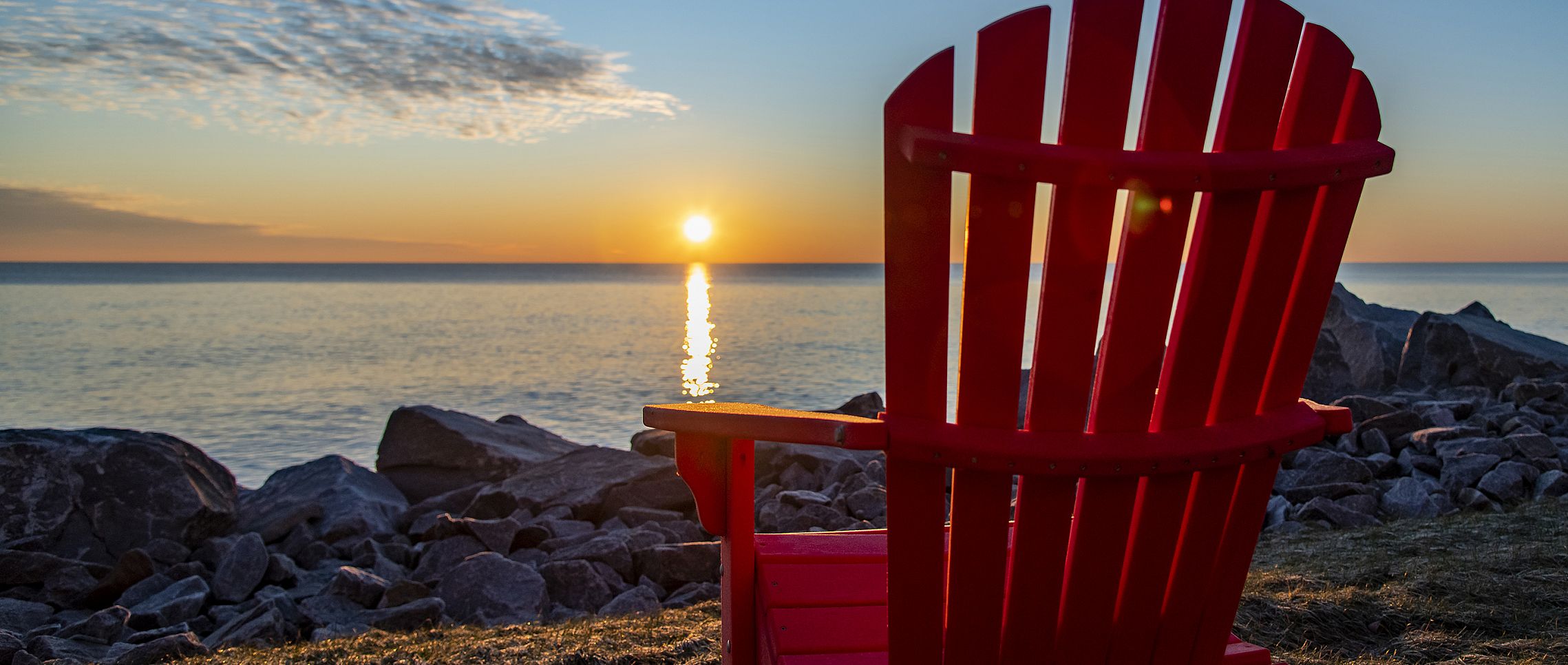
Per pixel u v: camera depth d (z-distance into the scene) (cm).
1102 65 122
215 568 848
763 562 218
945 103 121
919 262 128
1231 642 200
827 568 218
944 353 134
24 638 619
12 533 832
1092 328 135
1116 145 125
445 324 6353
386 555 834
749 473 225
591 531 819
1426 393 1195
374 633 519
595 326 6219
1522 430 872
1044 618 153
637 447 1100
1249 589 446
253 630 593
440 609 615
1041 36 120
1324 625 394
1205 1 123
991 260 128
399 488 1144
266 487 1068
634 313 7862
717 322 6575
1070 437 138
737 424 170
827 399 2797
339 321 6594
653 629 459
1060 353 135
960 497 142
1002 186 124
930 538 145
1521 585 430
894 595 150
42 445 878
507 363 3856
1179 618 161
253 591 743
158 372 3500
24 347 4562
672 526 838
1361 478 773
